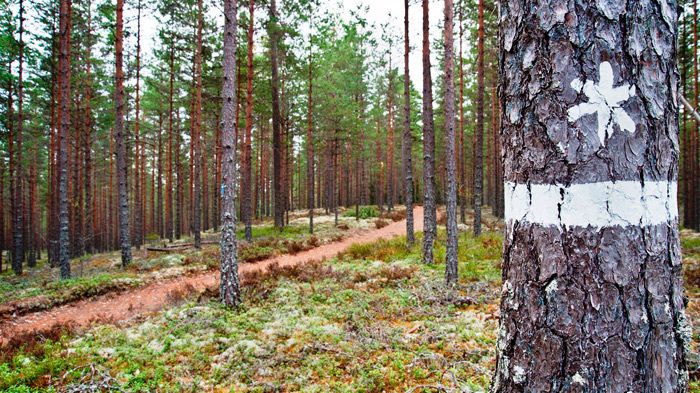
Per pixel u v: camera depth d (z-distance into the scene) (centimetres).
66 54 1369
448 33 942
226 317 747
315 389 451
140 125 2889
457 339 561
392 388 444
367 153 3853
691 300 665
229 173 835
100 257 2153
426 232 1152
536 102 141
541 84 139
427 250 1144
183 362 549
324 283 964
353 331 626
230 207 832
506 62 157
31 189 2628
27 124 2445
